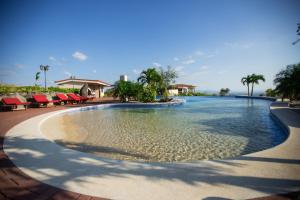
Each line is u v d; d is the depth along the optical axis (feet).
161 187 9.96
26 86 81.10
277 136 25.12
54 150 15.99
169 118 41.22
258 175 11.14
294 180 10.52
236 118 40.65
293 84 46.03
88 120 38.73
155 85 89.97
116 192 9.52
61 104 66.13
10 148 16.51
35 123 28.89
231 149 19.97
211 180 10.63
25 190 9.72
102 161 13.52
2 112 43.16
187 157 17.72
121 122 36.29
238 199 8.86
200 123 35.01
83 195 9.29
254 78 136.36
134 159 17.11
